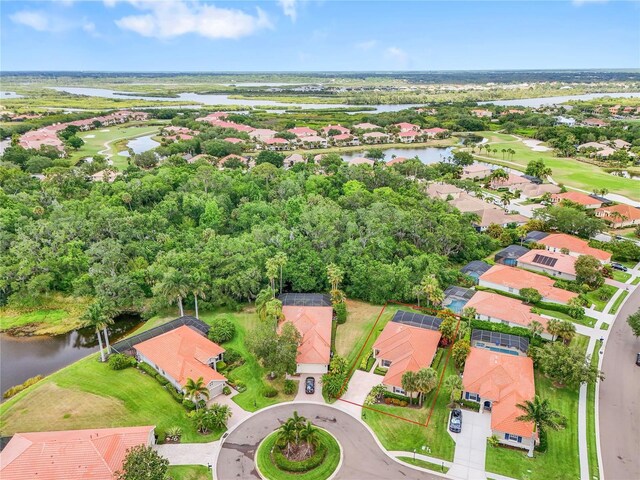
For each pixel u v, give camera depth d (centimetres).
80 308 9250
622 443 5569
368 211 11569
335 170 16412
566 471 5178
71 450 4988
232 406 6216
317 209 11262
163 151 19612
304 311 8131
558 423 5788
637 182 17100
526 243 11594
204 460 5294
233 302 8838
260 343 6519
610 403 6238
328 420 5934
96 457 4934
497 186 17162
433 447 5509
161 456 5219
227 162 18012
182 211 11988
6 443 5422
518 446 5531
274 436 5659
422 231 10875
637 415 6022
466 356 6862
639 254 10656
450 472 5156
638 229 12294
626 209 13375
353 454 5388
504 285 9275
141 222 10575
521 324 7869
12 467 4809
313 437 5250
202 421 5634
